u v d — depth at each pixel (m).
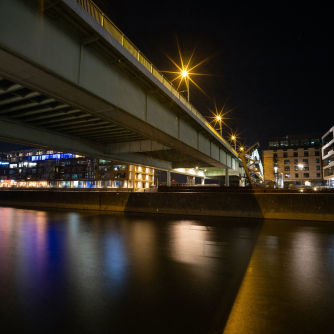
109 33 14.14
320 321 2.87
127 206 15.32
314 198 11.27
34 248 6.37
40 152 105.56
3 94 17.95
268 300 3.41
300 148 89.69
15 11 9.95
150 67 19.84
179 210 13.72
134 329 2.72
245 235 7.93
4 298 3.50
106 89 15.68
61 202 18.31
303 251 5.98
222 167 58.62
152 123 21.83
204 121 33.56
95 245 6.66
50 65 11.54
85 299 3.46
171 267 4.83
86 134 32.72
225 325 2.78
